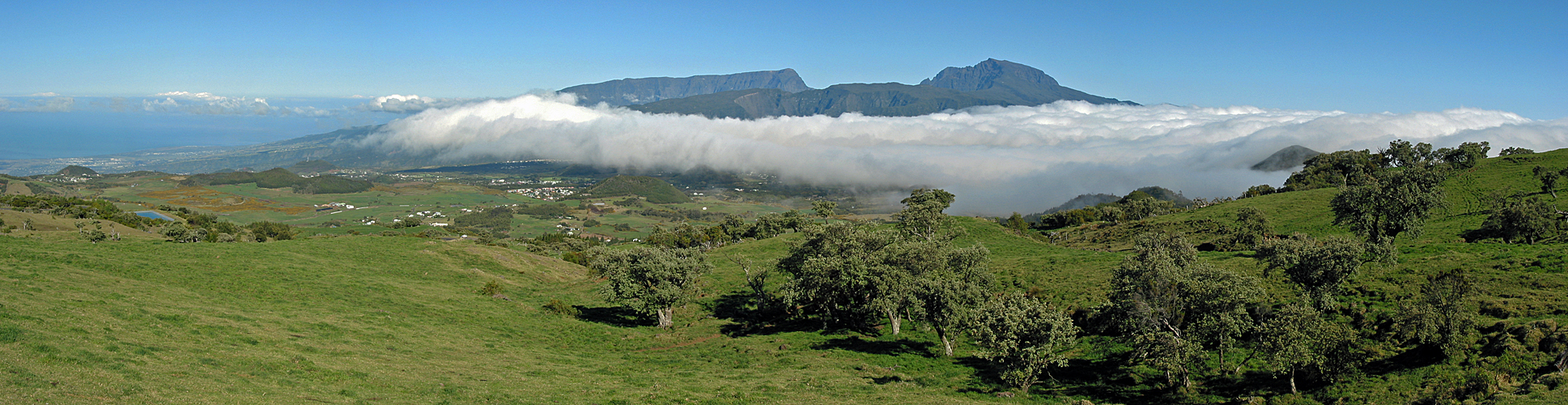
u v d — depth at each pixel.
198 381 30.53
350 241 99.88
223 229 199.25
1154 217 154.25
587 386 41.19
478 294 80.25
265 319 49.59
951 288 52.91
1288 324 38.38
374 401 32.06
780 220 163.38
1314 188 170.38
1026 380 43.47
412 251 98.75
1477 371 35.88
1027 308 43.62
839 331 62.69
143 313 44.09
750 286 84.75
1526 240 69.62
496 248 113.06
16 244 67.50
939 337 59.41
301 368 36.53
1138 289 43.94
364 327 53.34
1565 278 45.97
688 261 71.12
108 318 40.44
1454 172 145.88
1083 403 40.78
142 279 62.56
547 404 35.28
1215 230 120.94
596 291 86.38
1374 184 69.12
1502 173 135.38
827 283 61.06
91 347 32.47
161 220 191.88
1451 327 38.53
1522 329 38.06
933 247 60.00
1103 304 49.88
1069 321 42.97
